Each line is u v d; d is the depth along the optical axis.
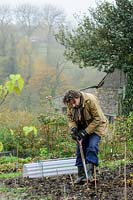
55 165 7.54
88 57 22.81
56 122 14.22
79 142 6.30
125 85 22.75
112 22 21.91
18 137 14.85
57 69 36.09
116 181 6.59
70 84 36.16
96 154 6.38
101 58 22.25
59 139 14.10
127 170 7.82
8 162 11.23
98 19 22.55
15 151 14.54
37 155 13.95
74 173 7.58
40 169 7.49
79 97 6.27
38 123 15.60
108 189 6.02
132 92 22.19
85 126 6.44
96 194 5.71
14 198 5.77
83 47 23.22
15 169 9.70
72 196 5.66
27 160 11.43
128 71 22.05
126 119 13.05
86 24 23.17
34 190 6.20
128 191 5.85
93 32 22.75
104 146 11.72
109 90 24.89
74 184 6.46
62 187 6.28
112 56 22.05
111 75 24.78
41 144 14.45
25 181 7.04
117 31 21.72
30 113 16.66
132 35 21.48
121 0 21.70
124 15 21.59
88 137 6.53
